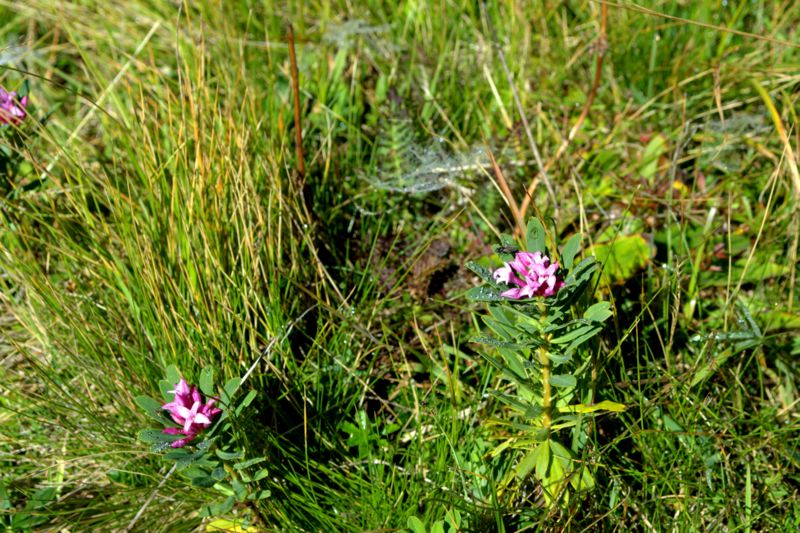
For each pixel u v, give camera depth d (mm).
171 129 746
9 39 1056
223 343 675
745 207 815
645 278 747
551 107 931
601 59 839
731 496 628
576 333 578
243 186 728
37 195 787
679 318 720
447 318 761
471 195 824
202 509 594
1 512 637
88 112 934
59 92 971
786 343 718
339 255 807
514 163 839
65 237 762
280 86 938
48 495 667
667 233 771
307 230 755
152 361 675
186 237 699
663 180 832
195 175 722
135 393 680
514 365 618
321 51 977
